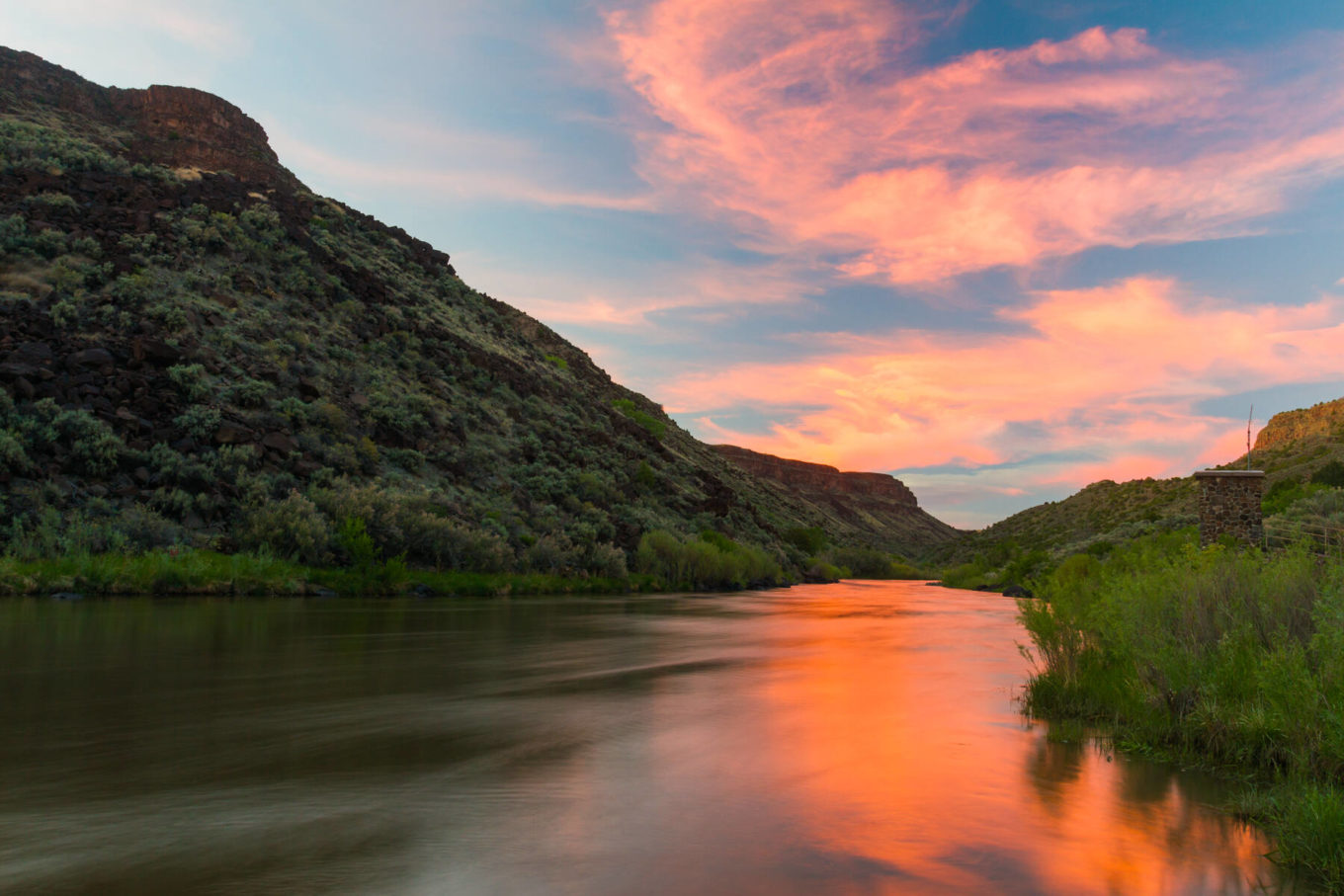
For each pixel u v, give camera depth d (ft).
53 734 26.27
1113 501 385.70
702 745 26.63
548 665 47.19
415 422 167.43
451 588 115.85
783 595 171.01
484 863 15.40
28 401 106.01
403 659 47.34
